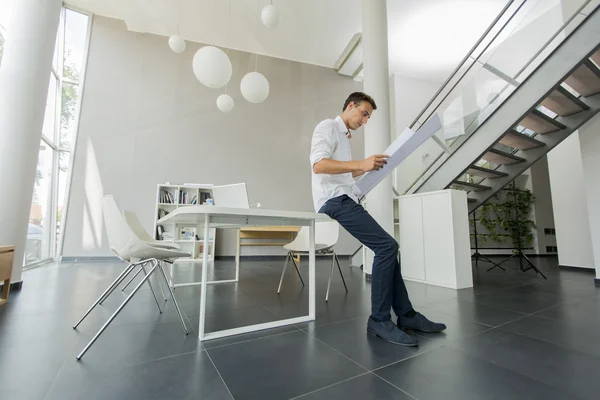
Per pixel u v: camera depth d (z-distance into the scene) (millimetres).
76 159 5031
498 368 1134
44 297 2305
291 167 6324
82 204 4977
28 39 2732
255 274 3773
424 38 5668
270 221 1743
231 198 2230
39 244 4426
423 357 1238
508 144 3795
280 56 6352
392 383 1019
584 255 4406
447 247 2973
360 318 1822
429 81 7273
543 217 7180
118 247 1542
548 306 2135
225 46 6004
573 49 2674
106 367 1123
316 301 2273
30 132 2707
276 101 6402
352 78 7070
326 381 1033
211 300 2271
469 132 3586
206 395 935
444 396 936
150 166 5426
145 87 5570
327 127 1603
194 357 1228
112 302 2166
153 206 5332
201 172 5719
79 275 3402
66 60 5125
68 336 1454
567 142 4770
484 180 4523
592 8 2574
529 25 3064
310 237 1857
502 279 3445
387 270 1492
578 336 1493
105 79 5336
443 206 3049
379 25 3742
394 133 6766
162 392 949
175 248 2133
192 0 4789
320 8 4926
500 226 7020
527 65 3027
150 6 4941
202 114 5875
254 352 1286
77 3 5078
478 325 1684
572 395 938
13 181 2584
